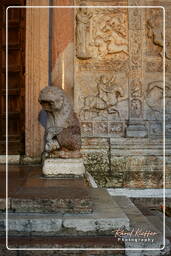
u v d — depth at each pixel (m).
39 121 9.26
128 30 9.79
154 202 8.84
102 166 9.13
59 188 5.54
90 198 4.69
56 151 6.95
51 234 4.35
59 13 9.13
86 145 9.36
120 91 9.70
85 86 9.72
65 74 9.10
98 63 9.77
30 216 4.49
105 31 9.80
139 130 9.45
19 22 10.86
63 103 6.93
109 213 4.69
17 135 10.71
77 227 4.36
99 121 9.66
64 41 9.10
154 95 9.74
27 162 9.24
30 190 5.34
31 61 9.33
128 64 9.75
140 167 9.11
